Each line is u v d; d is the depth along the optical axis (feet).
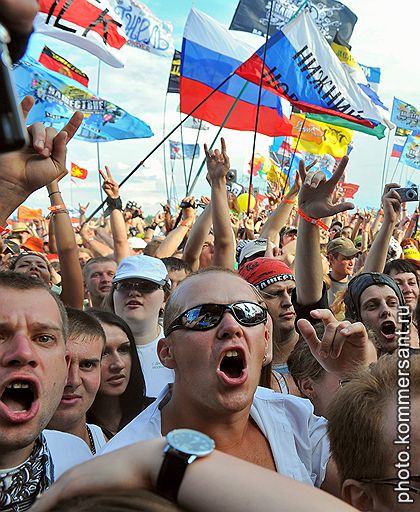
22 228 27.09
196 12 30.32
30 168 5.73
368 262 15.19
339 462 5.08
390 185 15.20
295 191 19.63
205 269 7.10
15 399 6.10
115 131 27.86
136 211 43.55
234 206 27.43
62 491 2.47
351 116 26.17
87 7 25.08
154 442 2.57
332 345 7.22
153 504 2.27
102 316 10.59
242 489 2.30
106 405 10.48
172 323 6.82
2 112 2.01
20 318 6.05
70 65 30.60
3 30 2.15
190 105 30.66
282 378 10.84
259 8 31.27
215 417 6.69
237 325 6.61
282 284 12.20
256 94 30.81
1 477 5.96
